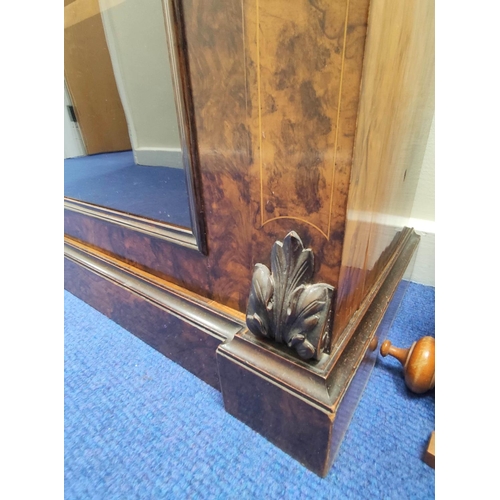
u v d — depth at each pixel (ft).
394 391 1.84
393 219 2.02
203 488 1.41
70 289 2.93
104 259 2.44
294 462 1.48
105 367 2.11
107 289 2.43
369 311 1.74
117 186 2.12
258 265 1.35
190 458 1.53
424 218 2.92
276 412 1.43
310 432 1.32
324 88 0.94
